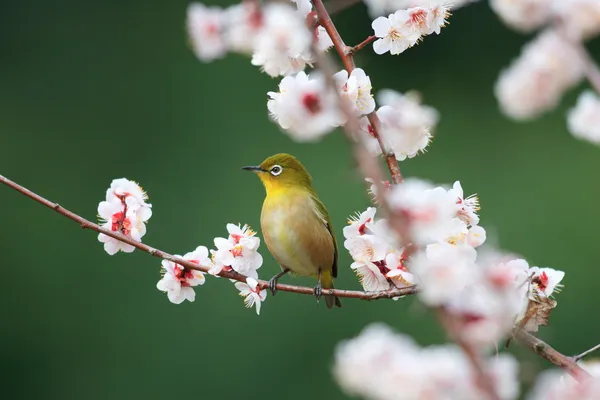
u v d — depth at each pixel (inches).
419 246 221.9
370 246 292.0
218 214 877.8
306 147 859.4
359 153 215.3
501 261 228.7
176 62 970.7
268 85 933.2
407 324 759.1
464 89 999.0
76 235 904.3
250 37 295.6
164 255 341.4
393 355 189.2
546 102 391.2
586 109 427.2
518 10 373.4
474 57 1010.1
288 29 283.7
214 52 386.0
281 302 789.9
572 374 231.1
